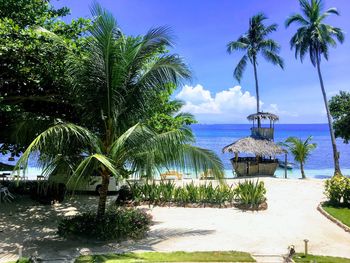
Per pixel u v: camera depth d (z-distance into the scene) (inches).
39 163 354.9
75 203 560.4
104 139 382.3
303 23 1128.8
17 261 305.6
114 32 360.2
